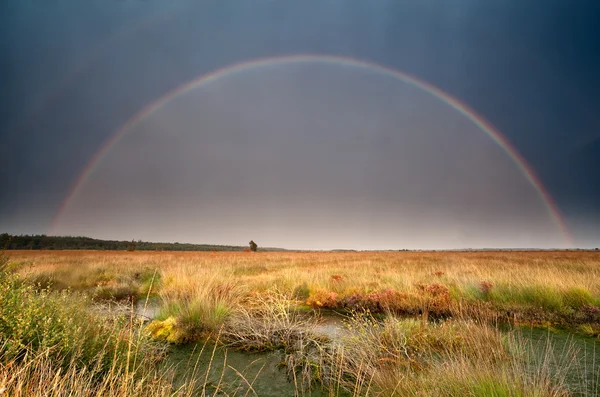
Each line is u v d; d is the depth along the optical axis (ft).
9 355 9.99
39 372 9.43
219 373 15.02
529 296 29.27
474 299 29.86
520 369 12.21
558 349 17.65
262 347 18.72
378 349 16.37
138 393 10.53
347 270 53.67
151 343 17.61
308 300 32.48
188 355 17.42
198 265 58.80
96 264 65.72
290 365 15.75
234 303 25.90
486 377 11.22
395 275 40.65
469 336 17.24
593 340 19.33
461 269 51.85
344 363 15.70
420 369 14.17
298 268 60.54
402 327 18.84
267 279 43.55
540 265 63.16
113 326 14.66
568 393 11.96
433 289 30.40
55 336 11.39
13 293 13.14
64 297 15.71
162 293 31.17
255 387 13.57
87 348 12.64
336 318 26.23
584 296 28.27
